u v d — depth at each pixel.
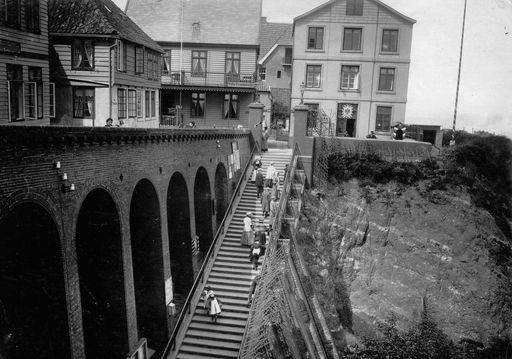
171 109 41.53
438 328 27.84
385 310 28.23
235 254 23.61
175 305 20.06
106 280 15.70
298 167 30.67
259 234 22.80
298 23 39.97
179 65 42.41
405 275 29.53
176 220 22.38
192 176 22.39
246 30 42.47
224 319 19.83
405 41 39.38
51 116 23.28
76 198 12.71
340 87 40.34
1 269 12.35
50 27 25.89
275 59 56.47
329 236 29.69
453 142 35.81
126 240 15.74
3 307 12.49
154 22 43.28
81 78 26.36
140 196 18.41
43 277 12.31
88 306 15.99
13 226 11.95
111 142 14.43
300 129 31.14
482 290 29.45
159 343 18.78
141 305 19.00
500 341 28.00
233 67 42.19
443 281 29.47
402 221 30.89
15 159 10.27
